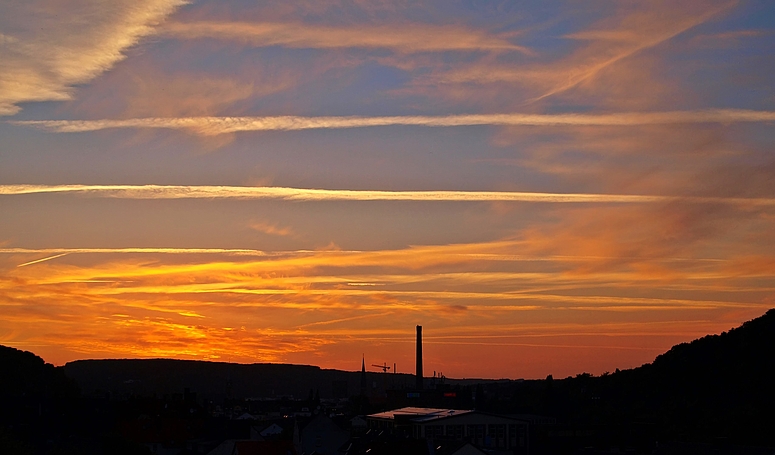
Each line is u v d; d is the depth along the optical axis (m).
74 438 135.38
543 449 157.88
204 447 162.50
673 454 122.06
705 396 181.38
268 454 138.62
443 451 111.38
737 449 115.94
